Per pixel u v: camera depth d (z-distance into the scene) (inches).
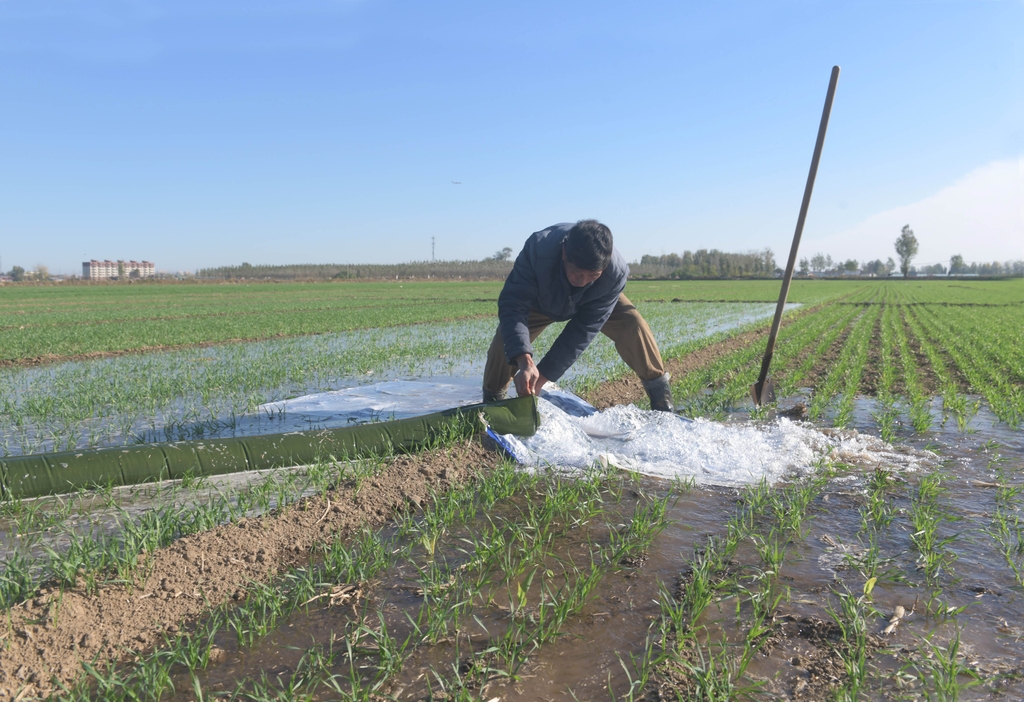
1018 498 157.5
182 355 468.8
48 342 543.5
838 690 84.7
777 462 185.0
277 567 124.7
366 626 102.4
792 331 656.4
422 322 788.0
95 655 96.0
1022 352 454.0
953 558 123.7
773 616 104.4
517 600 110.4
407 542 135.6
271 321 797.2
